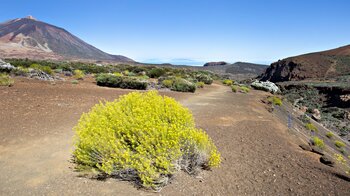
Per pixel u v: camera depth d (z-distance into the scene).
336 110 39.16
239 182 3.98
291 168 4.66
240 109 12.02
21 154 4.93
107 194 3.44
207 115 9.51
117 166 3.66
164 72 36.34
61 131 6.56
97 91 14.82
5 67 17.69
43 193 3.47
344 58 96.19
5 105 8.94
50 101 10.42
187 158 3.98
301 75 92.94
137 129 3.73
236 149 5.60
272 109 15.63
